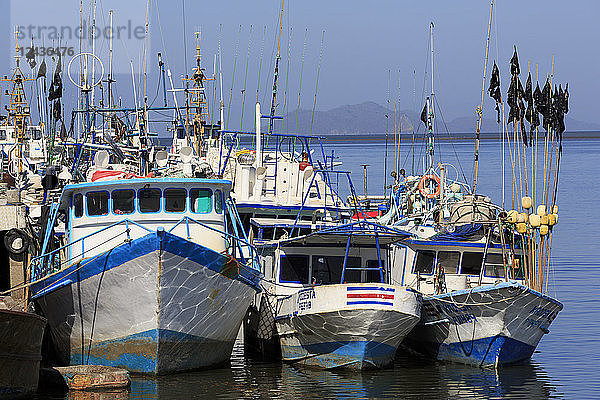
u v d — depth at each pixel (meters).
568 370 30.53
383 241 31.77
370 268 31.39
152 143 41.25
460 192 42.06
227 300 29.02
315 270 32.66
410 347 34.03
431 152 44.44
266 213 37.31
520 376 29.77
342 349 29.89
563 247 62.03
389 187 46.56
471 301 30.55
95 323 28.09
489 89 35.00
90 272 27.28
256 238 36.25
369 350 29.75
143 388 26.88
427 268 33.84
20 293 28.86
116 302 27.45
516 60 34.06
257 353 33.94
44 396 25.45
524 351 31.52
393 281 34.41
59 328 28.92
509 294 29.77
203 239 29.64
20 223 30.75
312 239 31.83
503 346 30.75
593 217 79.56
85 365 27.91
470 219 34.50
